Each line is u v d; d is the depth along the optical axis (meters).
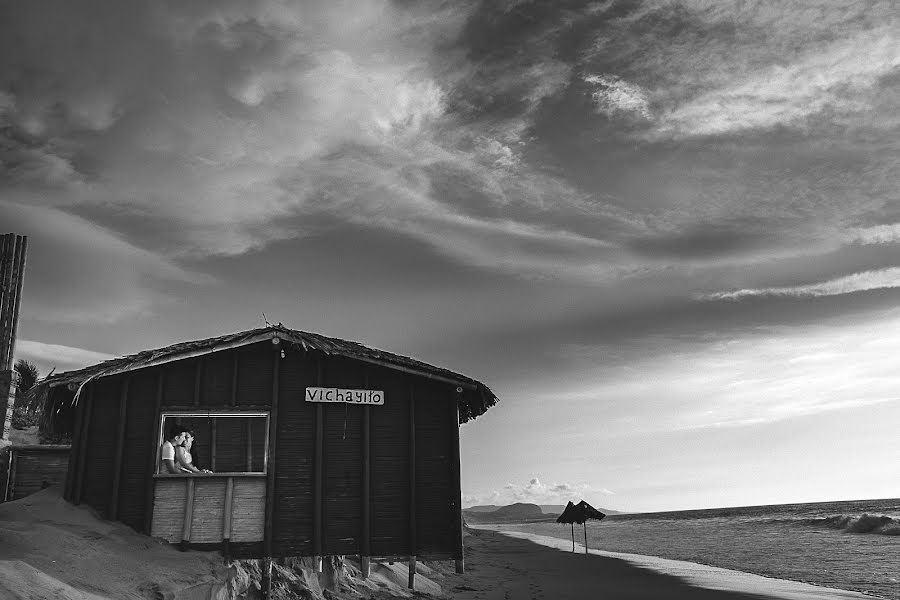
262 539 12.38
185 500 12.33
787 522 72.56
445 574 22.14
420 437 13.73
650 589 20.48
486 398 14.53
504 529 102.62
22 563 7.61
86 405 12.57
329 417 13.40
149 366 12.80
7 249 15.65
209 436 15.91
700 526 81.75
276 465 12.85
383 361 13.63
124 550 10.80
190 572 10.72
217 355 13.22
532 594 18.00
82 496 12.16
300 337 13.22
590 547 46.91
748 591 20.41
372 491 13.20
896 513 91.88
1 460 13.73
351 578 14.88
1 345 15.00
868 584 22.69
